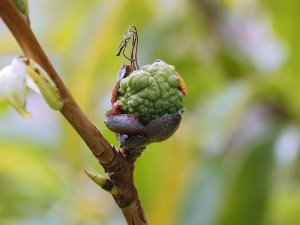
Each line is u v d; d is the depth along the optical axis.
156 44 0.48
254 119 0.46
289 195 0.47
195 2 0.47
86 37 0.46
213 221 0.44
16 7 0.27
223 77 0.48
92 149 0.28
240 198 0.45
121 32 0.47
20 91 0.27
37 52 0.27
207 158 0.46
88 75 0.45
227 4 0.48
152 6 0.48
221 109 0.44
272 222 0.47
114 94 0.29
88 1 0.48
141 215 0.29
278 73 0.44
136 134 0.28
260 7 0.46
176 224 0.44
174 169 0.44
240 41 0.47
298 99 0.45
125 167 0.28
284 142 0.45
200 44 0.48
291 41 0.44
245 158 0.45
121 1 0.46
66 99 0.27
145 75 0.29
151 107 0.28
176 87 0.29
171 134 0.28
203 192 0.45
